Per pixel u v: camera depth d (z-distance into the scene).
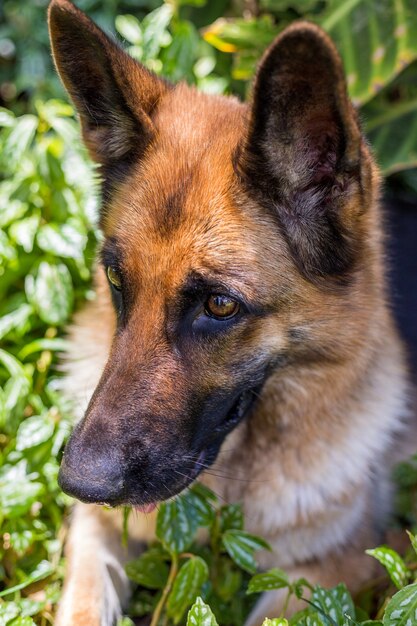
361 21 1.26
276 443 1.04
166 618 1.01
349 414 1.04
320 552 1.06
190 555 1.00
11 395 1.12
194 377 0.94
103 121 1.00
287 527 1.05
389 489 1.13
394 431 1.10
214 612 1.03
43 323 1.19
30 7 1.54
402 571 0.96
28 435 1.08
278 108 0.91
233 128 0.97
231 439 1.04
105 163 1.01
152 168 0.96
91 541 1.05
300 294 0.96
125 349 0.94
